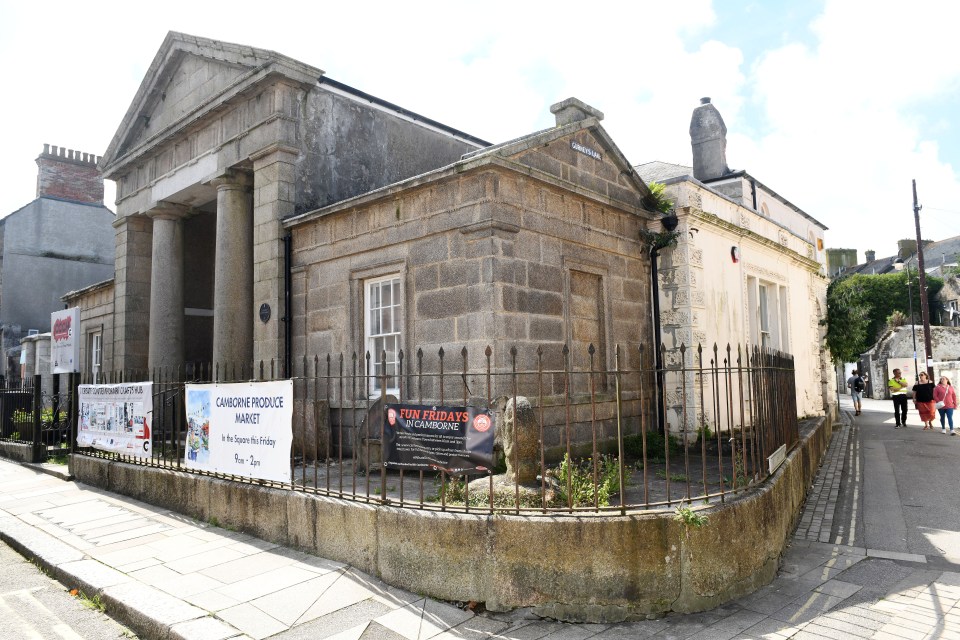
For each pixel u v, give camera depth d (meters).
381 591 5.26
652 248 11.65
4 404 13.98
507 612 4.89
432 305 8.94
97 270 29.45
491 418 5.21
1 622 5.10
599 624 4.78
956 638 4.54
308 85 12.10
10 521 7.97
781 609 5.09
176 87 14.77
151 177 15.38
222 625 4.63
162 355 14.77
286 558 6.06
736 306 13.11
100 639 4.79
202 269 17.20
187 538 6.90
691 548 4.99
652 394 11.39
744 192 16.61
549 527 4.89
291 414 6.58
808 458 10.19
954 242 55.28
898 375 19.34
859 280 47.59
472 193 8.51
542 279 9.04
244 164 12.57
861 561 6.41
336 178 12.54
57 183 29.16
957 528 7.61
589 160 10.32
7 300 26.78
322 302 10.73
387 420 5.80
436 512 5.27
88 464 10.21
